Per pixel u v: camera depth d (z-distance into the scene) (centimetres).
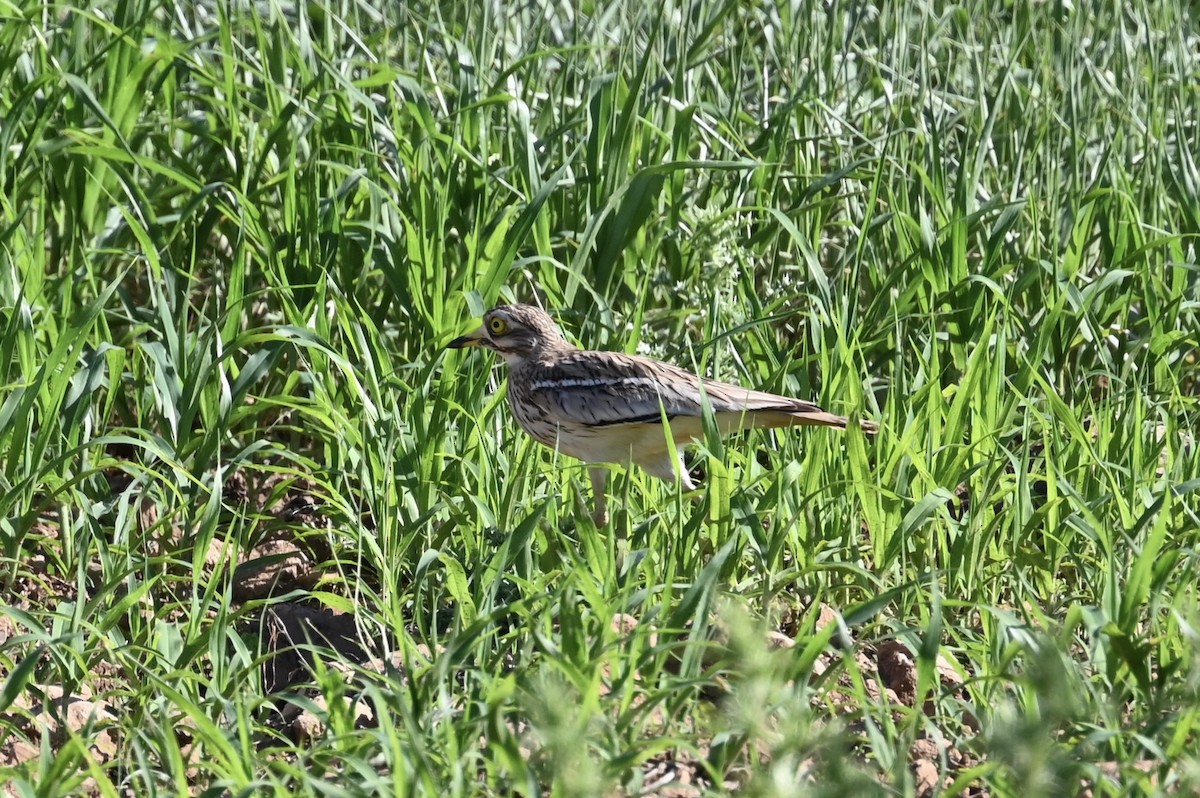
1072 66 1548
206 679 853
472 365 1255
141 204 1328
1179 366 1319
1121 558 990
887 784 772
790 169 1528
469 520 1052
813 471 1057
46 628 973
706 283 1359
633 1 1733
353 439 1080
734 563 974
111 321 1410
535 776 684
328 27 1511
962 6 1766
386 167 1404
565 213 1420
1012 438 1234
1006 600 1038
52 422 1055
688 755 788
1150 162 1522
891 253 1445
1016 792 700
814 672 911
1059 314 1259
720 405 1084
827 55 1566
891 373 1318
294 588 1105
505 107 1462
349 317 1239
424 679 809
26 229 1429
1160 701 767
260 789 763
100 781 711
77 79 1302
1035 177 1545
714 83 1567
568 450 1163
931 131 1429
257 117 1508
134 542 1033
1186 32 1847
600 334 1309
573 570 861
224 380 1112
